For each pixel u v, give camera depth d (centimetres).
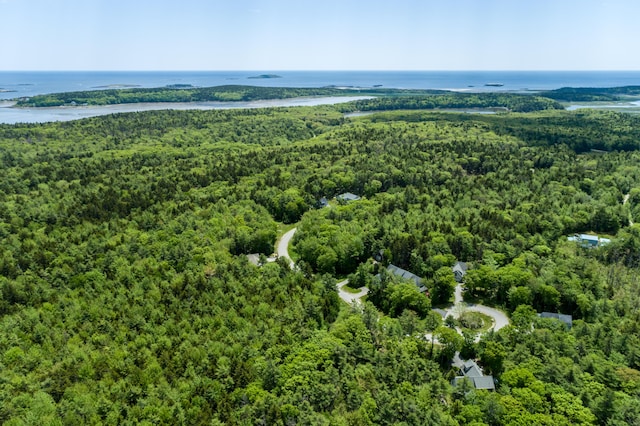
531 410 7462
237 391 8012
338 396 8044
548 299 10906
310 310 10381
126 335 9656
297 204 17562
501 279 11581
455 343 9225
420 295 11106
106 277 11912
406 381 8256
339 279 13288
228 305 10681
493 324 10781
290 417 7456
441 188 19300
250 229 14888
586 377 8150
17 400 7844
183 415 7656
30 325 9894
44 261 12481
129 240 13738
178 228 14712
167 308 10556
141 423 7450
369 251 14062
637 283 11706
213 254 13100
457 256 13538
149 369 8600
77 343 9456
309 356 8769
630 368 8419
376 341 9838
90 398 8000
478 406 7562
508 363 8681
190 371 8575
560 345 9069
